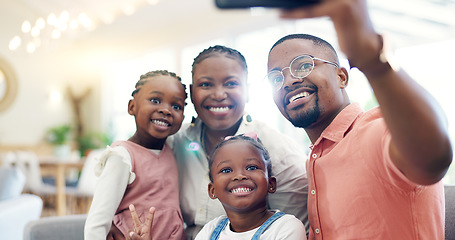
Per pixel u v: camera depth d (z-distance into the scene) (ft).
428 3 12.41
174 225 4.05
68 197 17.19
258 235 3.32
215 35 20.85
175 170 4.40
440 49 12.35
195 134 4.46
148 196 4.01
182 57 23.09
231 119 4.08
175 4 21.89
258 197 3.42
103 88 28.55
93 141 28.04
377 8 12.98
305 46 3.07
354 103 3.11
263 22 18.03
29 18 26.20
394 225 2.53
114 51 27.63
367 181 2.63
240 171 3.44
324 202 2.96
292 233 3.27
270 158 4.04
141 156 4.10
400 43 12.93
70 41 27.40
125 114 27.96
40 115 28.02
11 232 6.61
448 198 3.55
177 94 4.21
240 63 4.12
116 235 3.86
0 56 26.04
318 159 3.02
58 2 24.00
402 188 2.37
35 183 15.61
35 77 27.78
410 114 1.69
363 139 2.67
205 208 4.19
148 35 25.20
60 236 5.01
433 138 1.72
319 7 1.44
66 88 29.40
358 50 1.55
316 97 2.98
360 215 2.67
